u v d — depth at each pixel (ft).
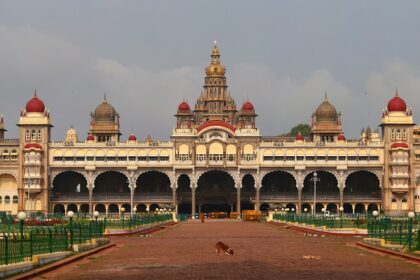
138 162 556.92
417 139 558.56
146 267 141.08
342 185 552.41
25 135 549.95
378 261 152.56
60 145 554.87
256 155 557.74
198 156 559.38
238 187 556.10
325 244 214.69
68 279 122.01
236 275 125.80
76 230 193.88
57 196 558.97
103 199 559.38
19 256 137.08
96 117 630.33
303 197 560.61
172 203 560.20
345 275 125.59
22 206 544.62
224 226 381.81
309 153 556.51
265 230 325.42
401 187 542.98
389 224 231.30
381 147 553.23
